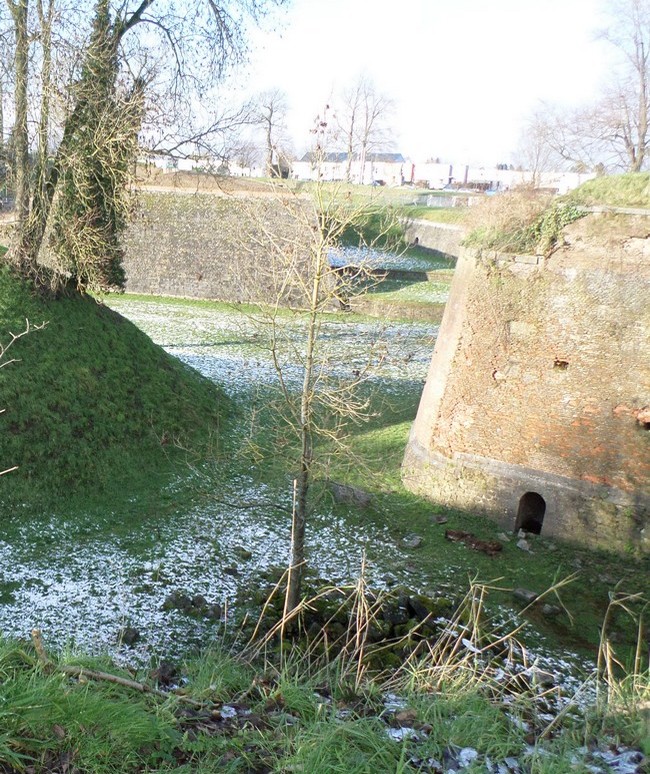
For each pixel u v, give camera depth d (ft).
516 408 49.08
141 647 32.71
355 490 52.54
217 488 49.21
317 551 44.88
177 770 14.82
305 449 34.83
